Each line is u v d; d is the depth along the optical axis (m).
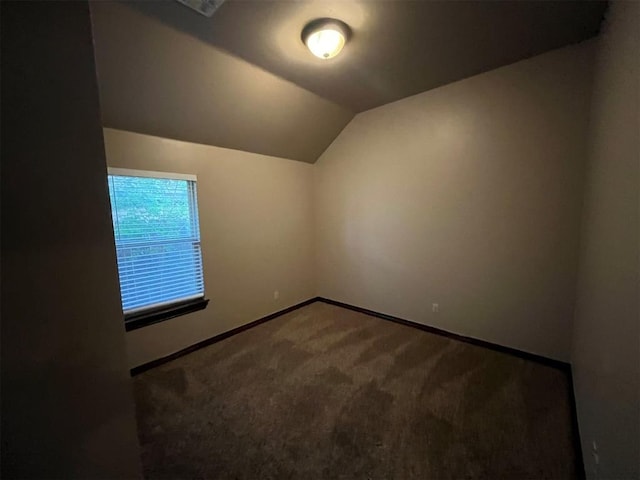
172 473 1.40
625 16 1.12
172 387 2.11
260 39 1.84
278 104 2.71
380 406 1.86
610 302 1.12
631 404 0.84
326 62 2.15
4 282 0.49
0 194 0.48
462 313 2.80
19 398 0.51
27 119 0.50
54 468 0.56
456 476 1.36
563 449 1.49
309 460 1.47
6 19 0.47
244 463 1.45
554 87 2.12
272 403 1.91
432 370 2.27
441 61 2.20
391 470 1.40
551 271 2.27
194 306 2.75
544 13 1.66
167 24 1.66
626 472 0.85
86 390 0.60
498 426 1.66
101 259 0.62
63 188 0.55
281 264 3.64
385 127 3.14
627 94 1.04
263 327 3.23
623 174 1.04
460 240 2.74
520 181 2.35
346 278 3.81
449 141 2.70
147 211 2.44
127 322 2.31
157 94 2.11
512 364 2.33
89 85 0.58
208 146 2.81
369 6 1.57
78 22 0.56
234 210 3.08
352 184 3.56
